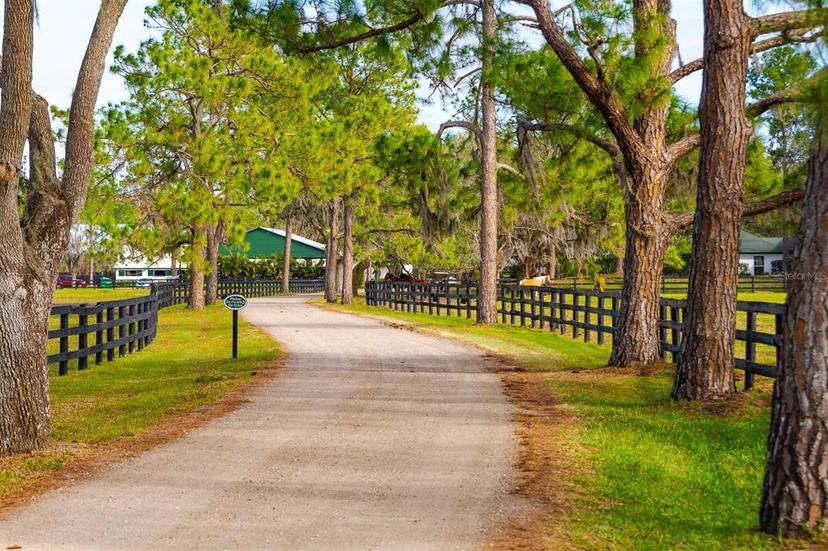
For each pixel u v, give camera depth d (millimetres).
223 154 35188
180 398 14039
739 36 12414
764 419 11359
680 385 12875
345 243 45375
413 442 10102
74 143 10352
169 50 35000
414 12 15719
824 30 6383
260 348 22031
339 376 16203
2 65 9547
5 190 9602
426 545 6254
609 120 15422
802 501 6227
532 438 10320
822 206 6207
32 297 9883
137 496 7656
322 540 6355
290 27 15344
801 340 6258
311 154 37812
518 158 19328
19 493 7836
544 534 6551
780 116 14555
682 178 17891
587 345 22344
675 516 7164
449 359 19000
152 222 37562
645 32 14469
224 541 6328
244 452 9570
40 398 9922
